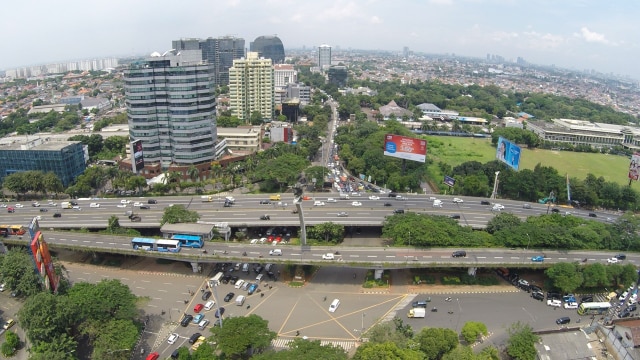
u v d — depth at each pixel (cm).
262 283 18200
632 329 13500
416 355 12362
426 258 18350
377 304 16912
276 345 14450
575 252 19475
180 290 17675
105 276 18688
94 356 12812
